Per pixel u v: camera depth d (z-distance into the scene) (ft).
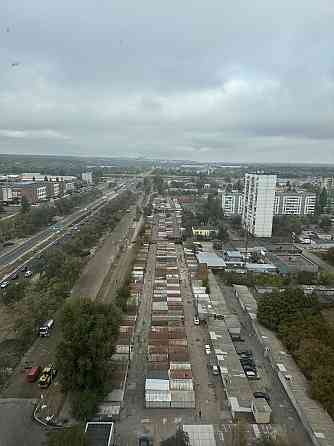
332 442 214.90
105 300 417.90
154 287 460.14
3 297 389.19
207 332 352.49
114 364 287.89
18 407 246.68
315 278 499.10
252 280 483.92
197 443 218.59
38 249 619.26
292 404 254.47
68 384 247.70
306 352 290.76
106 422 229.25
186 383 268.62
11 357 299.99
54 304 354.54
